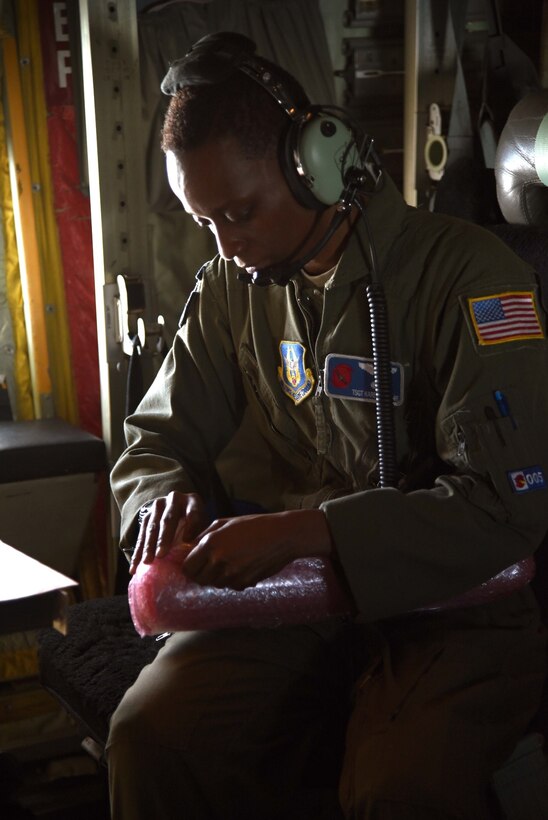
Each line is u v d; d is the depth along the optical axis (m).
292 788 1.29
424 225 1.36
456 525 1.18
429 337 1.31
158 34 2.28
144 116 2.29
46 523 2.06
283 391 1.46
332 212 1.31
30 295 2.35
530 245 1.62
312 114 1.23
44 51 2.29
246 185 1.22
